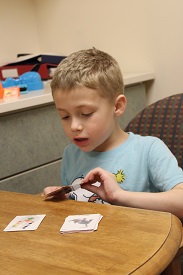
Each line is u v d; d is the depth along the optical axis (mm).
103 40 2227
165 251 524
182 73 1952
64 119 939
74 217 661
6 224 678
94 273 478
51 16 2451
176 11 1892
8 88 1672
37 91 1806
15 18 2434
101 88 922
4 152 1516
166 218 622
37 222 665
